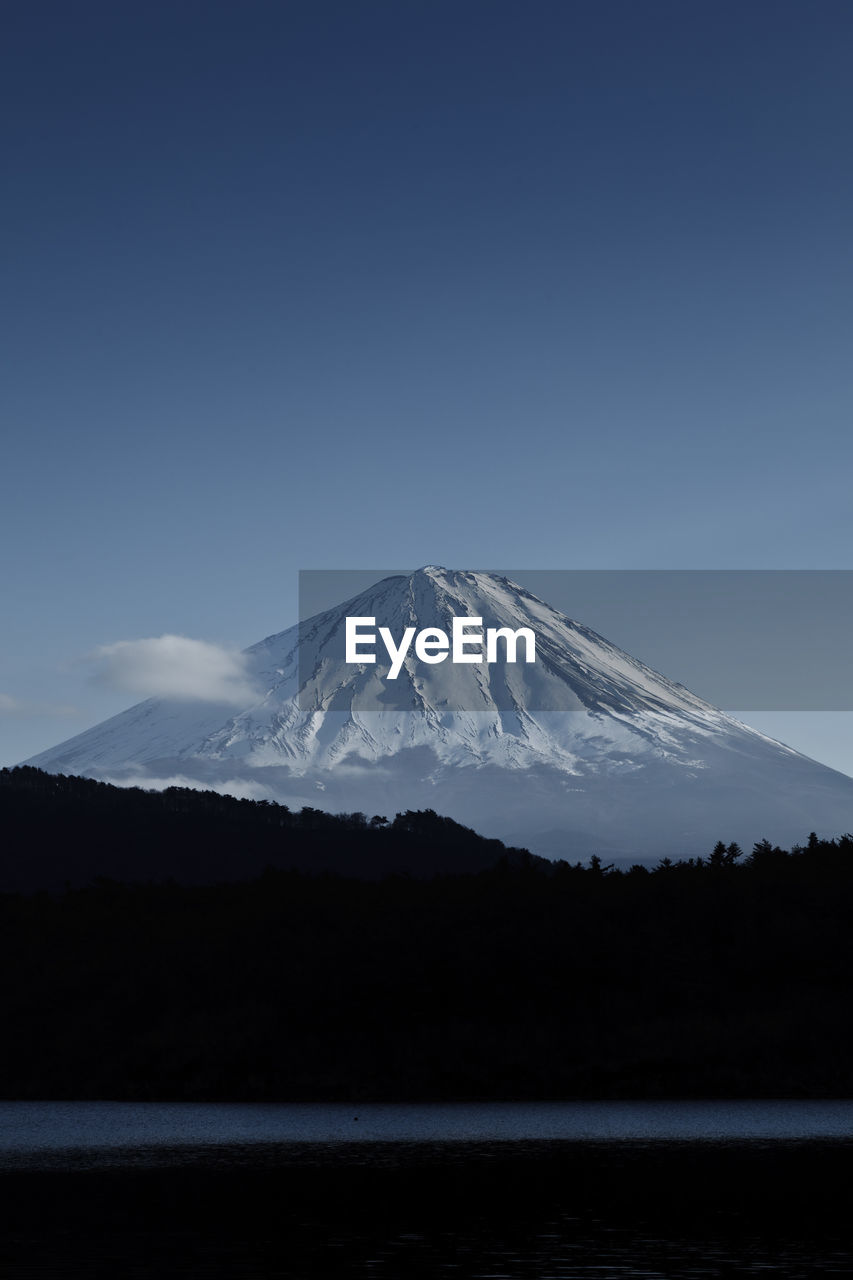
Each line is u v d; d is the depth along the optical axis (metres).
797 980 90.12
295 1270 34.56
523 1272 34.12
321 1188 46.53
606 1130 61.12
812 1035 81.88
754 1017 85.38
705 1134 59.31
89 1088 80.62
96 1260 35.81
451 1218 41.16
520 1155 53.53
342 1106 72.94
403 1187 46.56
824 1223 39.97
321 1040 84.06
